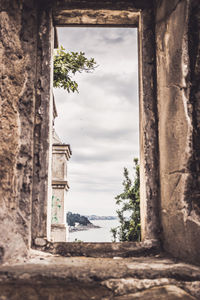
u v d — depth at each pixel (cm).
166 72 243
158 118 261
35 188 247
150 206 254
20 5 250
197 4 210
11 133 228
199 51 209
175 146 221
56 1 273
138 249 244
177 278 180
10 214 216
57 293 169
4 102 226
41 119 258
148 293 170
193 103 208
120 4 275
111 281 175
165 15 247
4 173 218
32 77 251
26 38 252
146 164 259
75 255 239
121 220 648
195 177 202
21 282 171
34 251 232
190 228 198
